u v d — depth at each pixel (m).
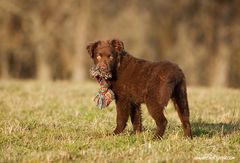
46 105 16.17
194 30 45.78
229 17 44.12
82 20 43.09
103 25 43.62
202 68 46.28
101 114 14.36
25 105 16.06
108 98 11.27
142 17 43.66
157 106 10.56
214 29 45.12
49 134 11.38
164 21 45.38
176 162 9.27
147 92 10.66
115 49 11.16
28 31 44.84
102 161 9.31
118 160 9.40
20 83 24.34
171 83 10.38
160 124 10.65
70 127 12.30
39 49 44.53
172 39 45.81
